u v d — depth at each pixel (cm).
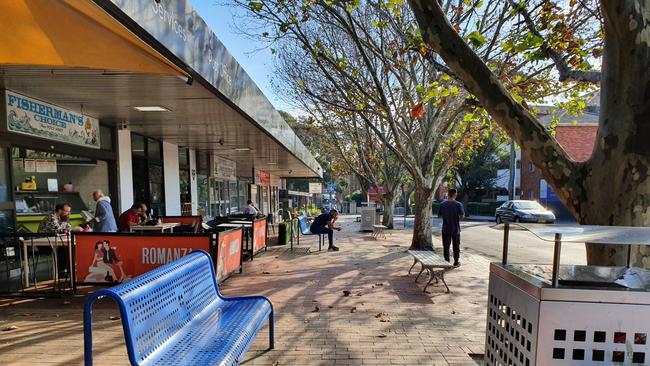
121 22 313
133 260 600
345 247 1248
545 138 316
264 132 972
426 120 1165
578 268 243
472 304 582
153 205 1159
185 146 1366
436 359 386
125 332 236
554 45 596
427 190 1130
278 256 1040
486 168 3659
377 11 902
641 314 196
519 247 1387
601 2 281
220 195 1825
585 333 197
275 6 828
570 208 312
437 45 343
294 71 1207
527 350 209
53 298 580
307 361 378
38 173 764
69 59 392
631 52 275
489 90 331
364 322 495
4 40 345
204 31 484
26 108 659
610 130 288
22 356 380
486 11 834
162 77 541
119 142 960
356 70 963
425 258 712
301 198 4944
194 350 277
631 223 275
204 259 387
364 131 1950
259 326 349
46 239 645
